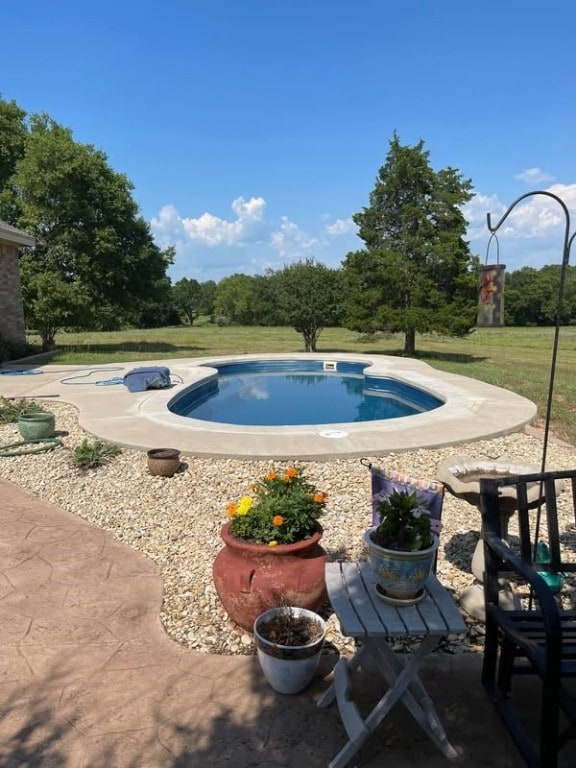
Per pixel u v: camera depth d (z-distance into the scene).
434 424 7.60
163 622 3.31
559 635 1.94
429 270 19.81
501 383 12.15
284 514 3.14
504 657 2.48
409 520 2.38
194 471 5.93
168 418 8.01
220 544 4.37
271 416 10.45
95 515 5.04
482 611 3.19
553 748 1.99
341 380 15.13
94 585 3.75
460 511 4.95
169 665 2.87
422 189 19.94
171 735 2.38
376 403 11.83
